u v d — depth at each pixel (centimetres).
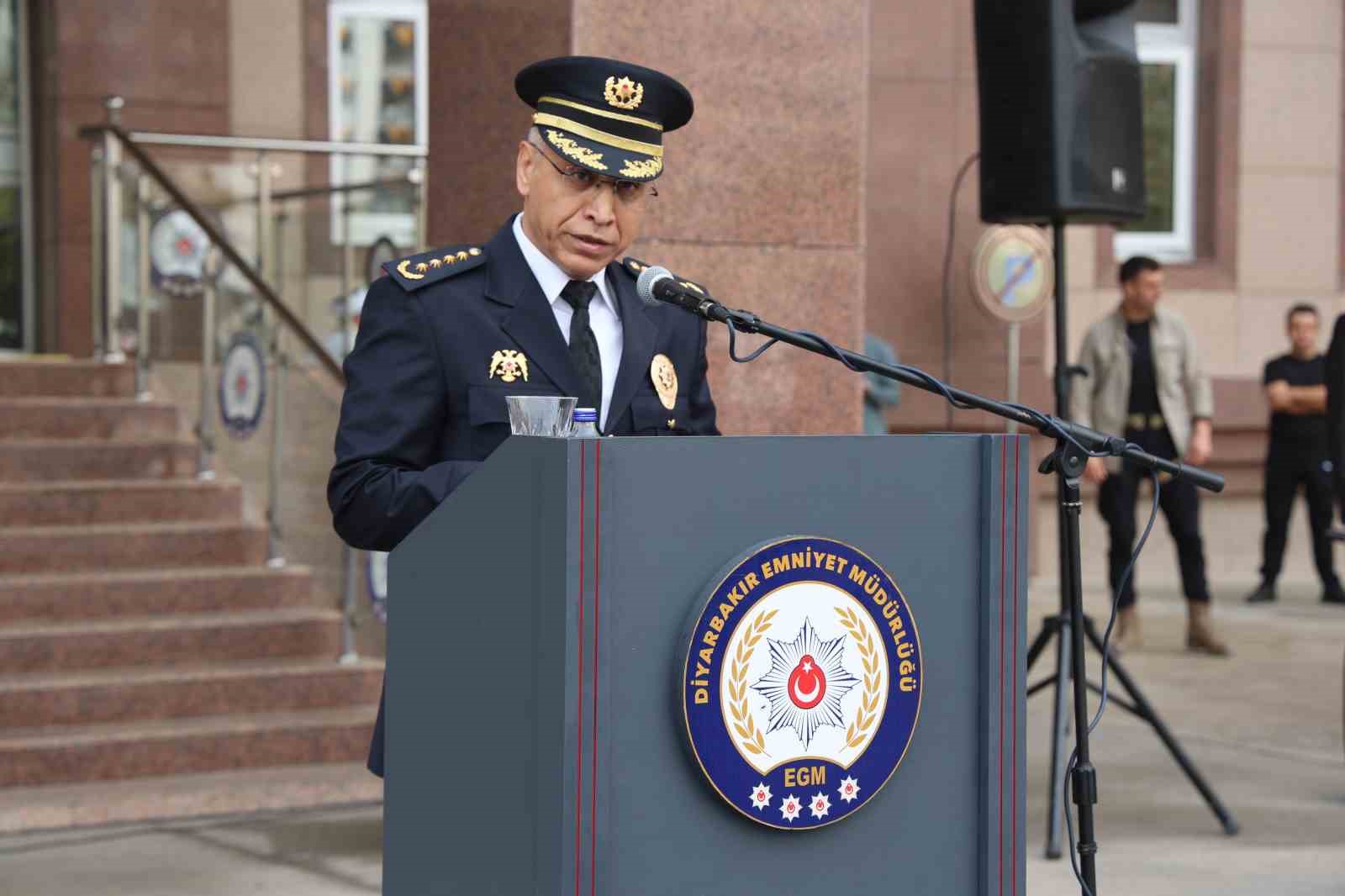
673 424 466
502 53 795
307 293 1234
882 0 1606
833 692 353
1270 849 779
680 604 341
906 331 1617
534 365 452
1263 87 1795
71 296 1465
